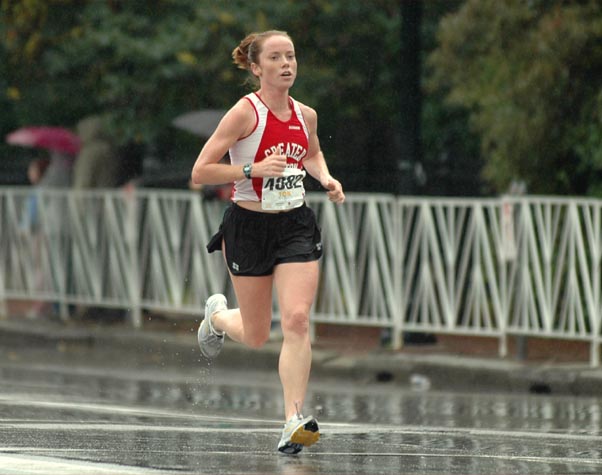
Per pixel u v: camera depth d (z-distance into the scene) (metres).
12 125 56.69
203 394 34.41
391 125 50.00
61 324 46.59
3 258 48.12
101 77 47.34
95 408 26.98
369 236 40.69
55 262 46.94
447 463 18.58
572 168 42.22
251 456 18.69
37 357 42.91
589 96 40.47
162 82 46.28
